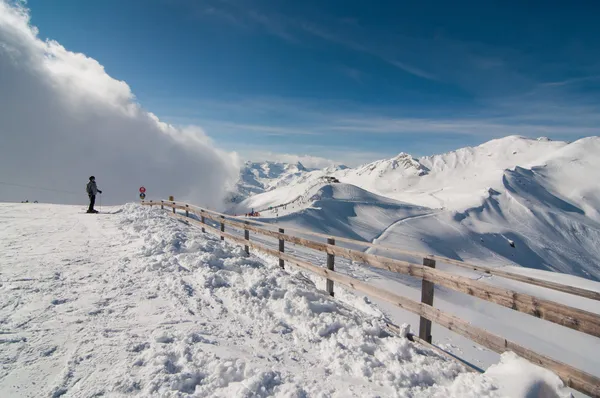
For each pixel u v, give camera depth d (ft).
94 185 52.65
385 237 351.87
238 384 9.02
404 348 11.98
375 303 21.02
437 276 11.99
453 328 11.27
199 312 14.24
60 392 8.17
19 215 43.57
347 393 9.29
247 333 12.75
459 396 9.18
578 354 21.31
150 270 19.74
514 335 21.75
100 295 15.12
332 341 12.28
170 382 8.75
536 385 8.61
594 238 634.43
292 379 9.78
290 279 19.65
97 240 28.63
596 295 7.60
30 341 10.52
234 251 27.86
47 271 18.06
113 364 9.49
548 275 154.71
